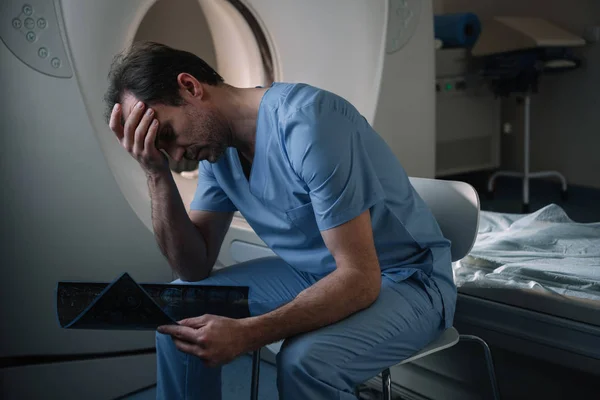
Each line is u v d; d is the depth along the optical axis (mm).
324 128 1208
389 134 2486
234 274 1539
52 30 1865
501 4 4523
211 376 1396
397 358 1237
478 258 1762
